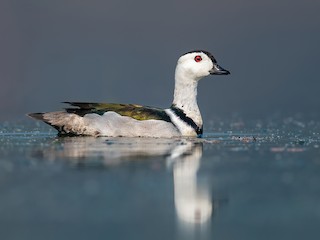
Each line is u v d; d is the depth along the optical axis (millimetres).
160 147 20297
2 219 13117
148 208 13758
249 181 15750
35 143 21203
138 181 15680
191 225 12883
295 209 13664
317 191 14836
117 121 22516
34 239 12164
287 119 30328
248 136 23766
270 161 18062
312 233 12461
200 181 15734
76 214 13391
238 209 13711
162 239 12242
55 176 16141
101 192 14773
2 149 19906
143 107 23062
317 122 28953
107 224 12898
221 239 12234
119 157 18469
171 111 23078
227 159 18375
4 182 15578
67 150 19609
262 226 12805
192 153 19344
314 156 18828
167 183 15523
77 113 22781
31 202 14078
